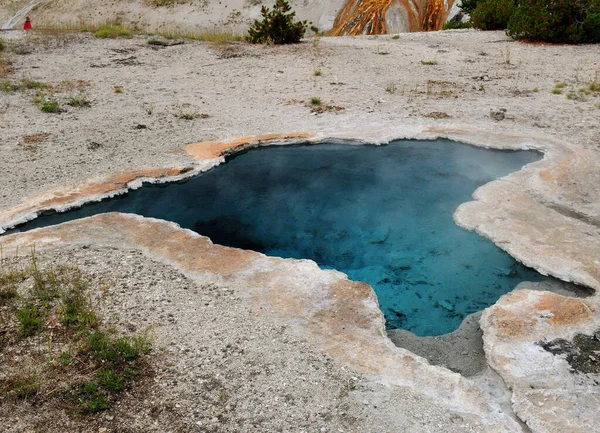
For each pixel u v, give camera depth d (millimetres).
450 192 6066
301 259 4633
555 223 5156
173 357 3504
